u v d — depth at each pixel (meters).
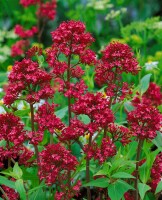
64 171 0.91
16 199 0.95
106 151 0.87
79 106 0.82
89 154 0.86
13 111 0.99
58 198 0.87
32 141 0.88
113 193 0.85
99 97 0.83
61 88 0.90
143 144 0.99
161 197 1.13
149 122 0.85
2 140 0.96
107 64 0.93
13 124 0.90
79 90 0.90
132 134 0.88
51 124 0.86
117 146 1.03
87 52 0.91
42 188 0.95
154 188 0.95
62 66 0.90
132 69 0.93
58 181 0.90
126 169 0.94
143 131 0.86
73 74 0.92
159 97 1.10
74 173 0.90
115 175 0.85
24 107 1.21
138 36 1.66
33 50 0.97
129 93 0.96
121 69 0.95
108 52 0.93
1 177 0.88
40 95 0.87
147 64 1.38
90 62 0.91
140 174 0.91
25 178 0.93
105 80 0.95
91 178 0.98
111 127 0.92
